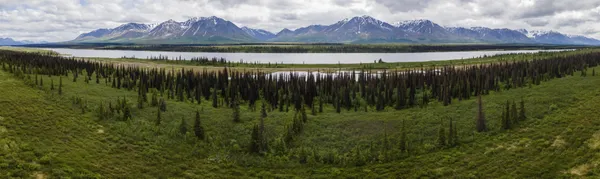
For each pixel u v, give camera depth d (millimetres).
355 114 91125
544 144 56156
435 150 61719
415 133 70438
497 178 48531
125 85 115375
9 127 51125
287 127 71125
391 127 75000
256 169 57312
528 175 47844
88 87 99438
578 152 51125
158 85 125188
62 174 41844
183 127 68375
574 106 73375
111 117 69188
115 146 55562
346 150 64688
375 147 65125
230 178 53188
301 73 194875
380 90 107375
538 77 108875
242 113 87000
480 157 56000
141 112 77312
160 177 49750
